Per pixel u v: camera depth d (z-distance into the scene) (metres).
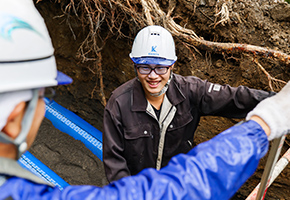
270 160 1.06
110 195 0.44
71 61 3.73
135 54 1.47
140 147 1.72
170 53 1.46
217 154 0.49
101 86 3.00
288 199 2.67
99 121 3.96
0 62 0.42
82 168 3.59
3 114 0.42
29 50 0.46
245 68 2.38
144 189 0.45
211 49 2.21
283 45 2.25
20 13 0.46
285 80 2.22
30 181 0.44
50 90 0.55
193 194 0.46
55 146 3.82
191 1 2.52
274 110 0.59
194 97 1.61
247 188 2.83
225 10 2.36
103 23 2.94
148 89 1.51
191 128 1.75
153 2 2.35
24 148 0.47
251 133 0.55
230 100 1.51
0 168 0.42
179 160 0.50
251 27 2.36
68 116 4.05
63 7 3.24
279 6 2.33
